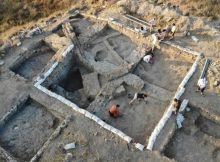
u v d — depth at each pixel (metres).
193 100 16.45
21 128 16.25
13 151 15.35
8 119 16.48
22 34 20.77
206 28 19.95
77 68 19.70
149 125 16.06
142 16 21.48
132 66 18.44
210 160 14.73
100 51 19.86
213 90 16.91
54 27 21.11
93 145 14.78
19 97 17.08
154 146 14.66
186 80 17.28
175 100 15.76
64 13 22.67
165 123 15.45
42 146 15.09
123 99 17.28
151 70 18.67
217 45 19.03
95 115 16.44
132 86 17.66
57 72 18.53
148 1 22.08
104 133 15.15
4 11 24.91
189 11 21.14
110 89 17.45
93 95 17.67
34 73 18.92
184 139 15.44
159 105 16.81
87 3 23.41
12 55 19.33
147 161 14.15
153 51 19.50
